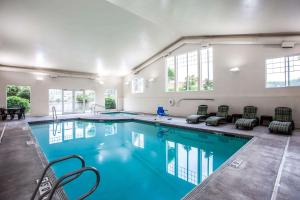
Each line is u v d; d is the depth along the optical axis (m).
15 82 10.52
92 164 4.45
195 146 5.89
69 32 7.19
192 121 7.77
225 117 7.62
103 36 7.92
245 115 7.23
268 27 5.88
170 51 10.46
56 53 9.07
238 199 2.22
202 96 9.18
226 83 8.23
